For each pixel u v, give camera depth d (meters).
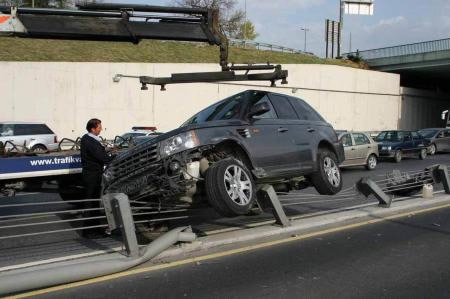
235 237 7.27
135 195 6.93
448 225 8.59
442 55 48.06
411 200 10.92
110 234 7.84
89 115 32.50
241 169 6.87
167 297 4.97
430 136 29.88
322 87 42.59
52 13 7.14
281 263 6.19
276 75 8.33
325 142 9.03
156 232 7.38
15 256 6.53
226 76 8.44
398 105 50.56
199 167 6.88
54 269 5.30
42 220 9.25
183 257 6.42
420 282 5.52
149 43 39.56
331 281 5.51
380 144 23.81
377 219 9.06
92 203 7.79
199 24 7.92
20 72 30.42
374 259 6.41
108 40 7.50
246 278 5.59
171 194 6.68
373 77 47.12
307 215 9.22
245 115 7.61
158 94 34.59
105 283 5.40
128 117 33.69
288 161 7.96
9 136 21.80
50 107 31.31
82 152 7.88
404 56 51.06
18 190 8.12
